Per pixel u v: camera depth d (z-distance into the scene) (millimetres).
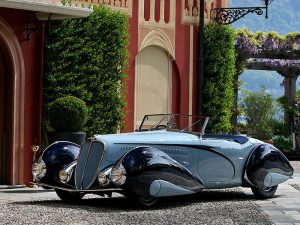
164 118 15266
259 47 30344
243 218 12461
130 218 12086
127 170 12930
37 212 12469
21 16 17125
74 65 18641
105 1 19906
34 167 14055
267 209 13750
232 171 15055
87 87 18969
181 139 14391
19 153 17125
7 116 17188
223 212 13133
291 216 12836
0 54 17188
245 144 15273
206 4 22328
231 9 22266
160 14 21250
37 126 17438
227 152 14938
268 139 32719
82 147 13672
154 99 21281
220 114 22547
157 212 12938
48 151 14164
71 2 19000
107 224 11445
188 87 22000
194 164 14539
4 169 17203
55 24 18297
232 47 22734
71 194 14312
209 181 14766
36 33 17422
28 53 17297
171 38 21531
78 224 11359
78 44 18672
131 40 20547
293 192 16703
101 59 19203
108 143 13430
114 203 14211
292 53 31016
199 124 14883
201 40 21688
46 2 16203
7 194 15664
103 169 13273
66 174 13719
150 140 14008
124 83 19984
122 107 19875
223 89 22594
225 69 22609
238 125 32969
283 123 34750
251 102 33000
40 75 17469
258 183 15219
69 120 17266
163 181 13250
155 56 21297
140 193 13094
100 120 19344
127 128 20547
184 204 14219
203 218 12352
